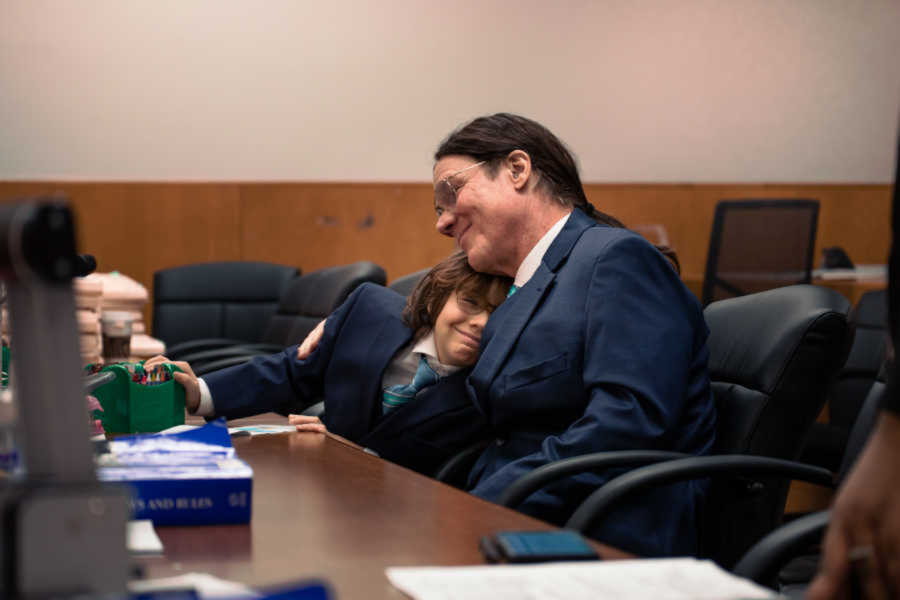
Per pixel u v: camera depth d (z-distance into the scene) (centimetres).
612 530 140
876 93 646
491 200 173
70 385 60
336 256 575
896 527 78
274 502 106
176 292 451
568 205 176
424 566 81
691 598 71
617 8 605
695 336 164
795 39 632
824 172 644
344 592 74
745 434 158
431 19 578
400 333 192
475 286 183
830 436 290
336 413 195
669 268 161
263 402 190
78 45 526
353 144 573
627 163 615
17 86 519
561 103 602
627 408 148
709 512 157
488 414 171
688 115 621
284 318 361
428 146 584
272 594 60
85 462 61
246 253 562
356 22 567
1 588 58
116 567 59
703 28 618
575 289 162
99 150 534
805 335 157
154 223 546
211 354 344
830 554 81
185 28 541
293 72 561
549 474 138
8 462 77
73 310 59
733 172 632
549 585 73
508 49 591
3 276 56
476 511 102
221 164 555
